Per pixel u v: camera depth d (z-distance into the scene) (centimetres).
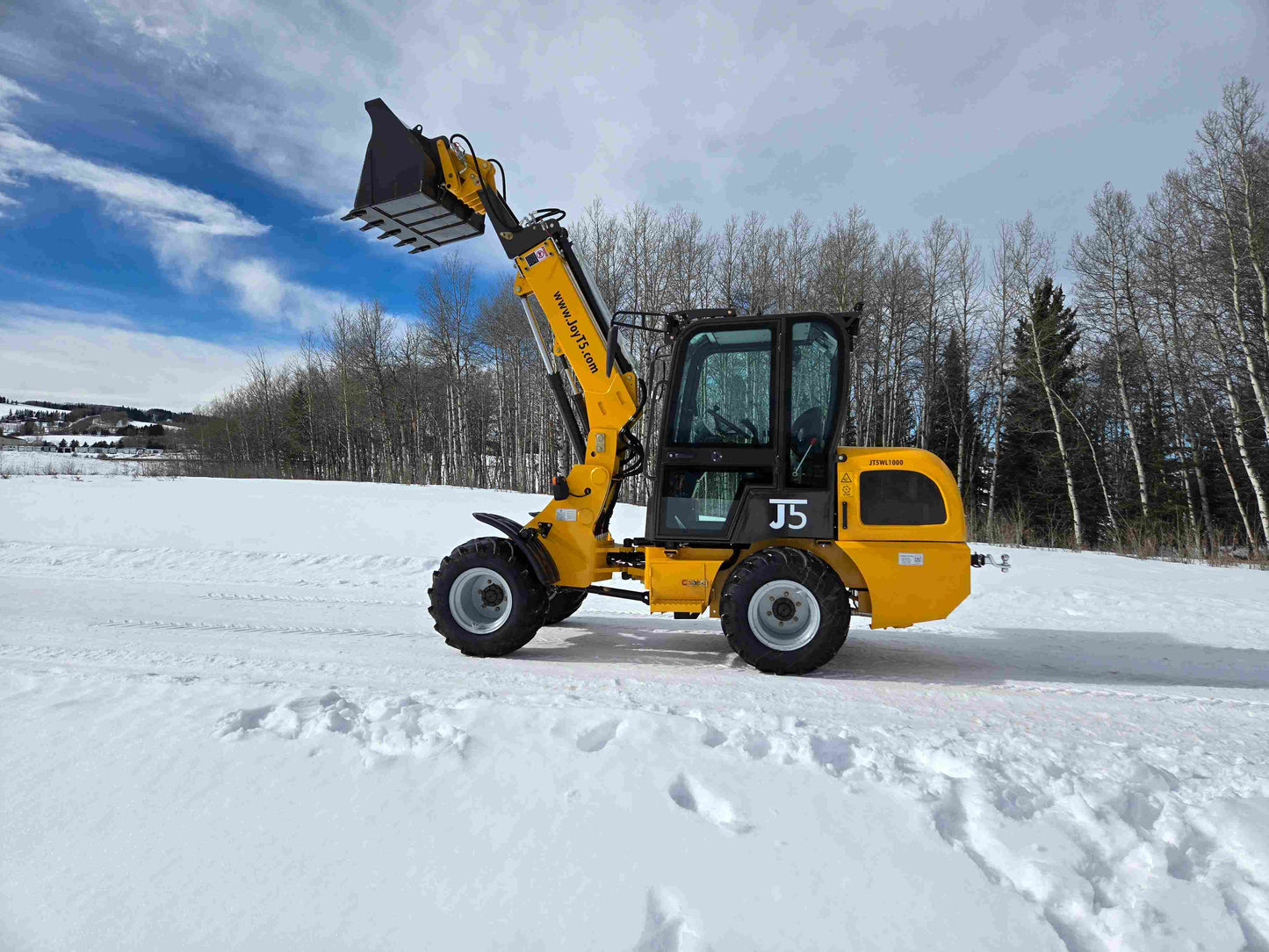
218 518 1351
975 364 3170
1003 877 212
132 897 199
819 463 491
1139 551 1434
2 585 809
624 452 559
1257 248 1811
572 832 227
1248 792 268
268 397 5519
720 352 511
